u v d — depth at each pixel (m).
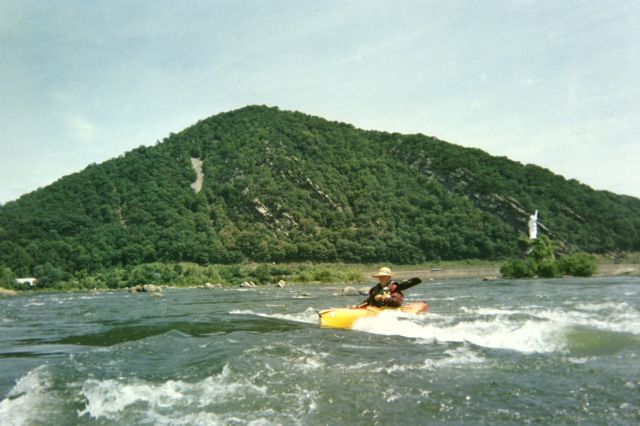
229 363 7.59
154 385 6.57
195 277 71.81
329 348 8.94
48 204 112.81
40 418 5.48
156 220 110.38
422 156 153.12
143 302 29.94
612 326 10.79
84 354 8.78
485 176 134.88
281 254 100.38
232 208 119.06
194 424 5.21
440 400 5.81
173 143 156.88
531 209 119.06
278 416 5.39
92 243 96.06
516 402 5.71
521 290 28.11
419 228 113.69
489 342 9.55
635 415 5.23
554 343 9.14
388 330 11.23
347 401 5.82
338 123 174.50
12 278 71.69
